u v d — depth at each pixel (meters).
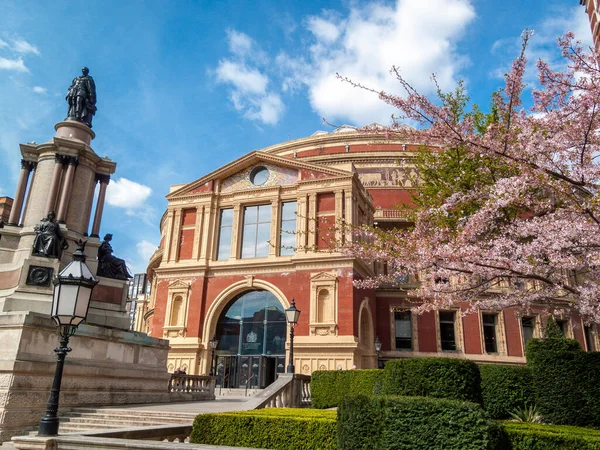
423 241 14.25
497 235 14.09
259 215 37.53
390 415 8.34
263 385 32.69
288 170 37.72
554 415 13.44
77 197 22.00
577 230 11.36
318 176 36.19
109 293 21.41
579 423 13.05
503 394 14.27
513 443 9.13
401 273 15.81
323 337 31.56
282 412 11.78
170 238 38.84
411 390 11.52
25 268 18.78
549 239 11.78
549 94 12.59
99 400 18.30
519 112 13.09
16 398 14.83
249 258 35.97
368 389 18.94
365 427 8.58
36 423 15.27
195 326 35.25
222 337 35.81
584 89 12.07
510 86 12.60
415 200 20.78
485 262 12.71
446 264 13.45
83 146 22.27
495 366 14.82
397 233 16.58
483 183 16.58
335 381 20.39
